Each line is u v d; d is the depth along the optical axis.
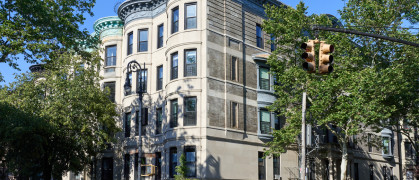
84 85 37.59
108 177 42.81
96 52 38.56
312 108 32.34
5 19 25.25
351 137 50.38
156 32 41.25
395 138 58.72
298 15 33.97
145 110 40.53
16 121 32.38
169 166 35.38
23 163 33.50
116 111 43.25
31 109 35.66
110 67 44.72
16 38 25.50
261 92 39.66
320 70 13.60
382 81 30.36
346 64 33.25
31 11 25.67
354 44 35.03
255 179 37.56
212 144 34.56
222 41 37.38
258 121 39.03
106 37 45.50
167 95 36.78
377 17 32.69
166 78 37.69
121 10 43.69
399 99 34.94
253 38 40.41
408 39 33.06
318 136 42.38
